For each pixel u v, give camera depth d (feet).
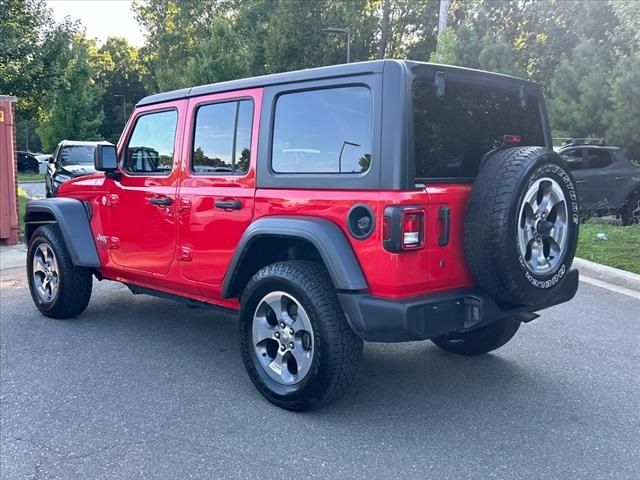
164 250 15.97
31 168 116.78
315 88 12.44
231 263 13.60
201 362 15.94
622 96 47.19
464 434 11.86
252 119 13.67
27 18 53.98
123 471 10.56
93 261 18.38
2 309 21.24
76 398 13.65
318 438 11.70
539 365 15.70
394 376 14.93
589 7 78.89
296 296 12.23
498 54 60.23
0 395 13.82
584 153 39.50
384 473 10.44
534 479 10.21
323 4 117.19
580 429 12.06
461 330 11.82
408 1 128.98
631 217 39.93
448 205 11.66
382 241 11.05
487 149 13.12
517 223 11.18
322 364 11.90
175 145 15.61
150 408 13.10
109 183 17.69
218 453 11.14
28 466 10.75
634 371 15.23
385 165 11.09
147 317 20.22
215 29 85.71
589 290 24.16
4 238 34.32
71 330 18.76
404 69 11.15
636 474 10.37
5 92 52.29
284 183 12.82
